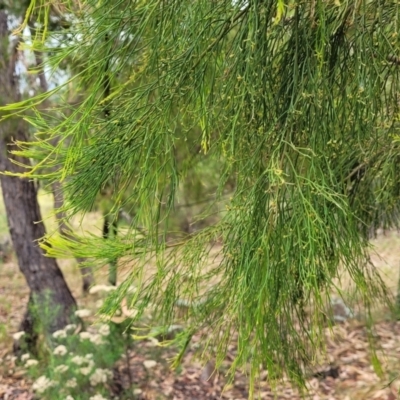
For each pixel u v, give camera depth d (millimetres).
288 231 1078
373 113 1396
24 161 3730
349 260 1169
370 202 2027
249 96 1283
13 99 3000
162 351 3572
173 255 1516
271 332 1165
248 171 1255
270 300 1097
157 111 1277
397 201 2037
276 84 1320
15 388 3496
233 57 1319
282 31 1306
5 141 3260
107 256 1409
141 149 1269
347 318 4109
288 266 1071
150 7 1253
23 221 3879
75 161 1192
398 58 1341
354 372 3494
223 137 1354
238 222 1215
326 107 1269
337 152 1435
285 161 1217
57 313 3807
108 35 1338
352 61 1331
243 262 1103
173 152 1288
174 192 1296
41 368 3650
